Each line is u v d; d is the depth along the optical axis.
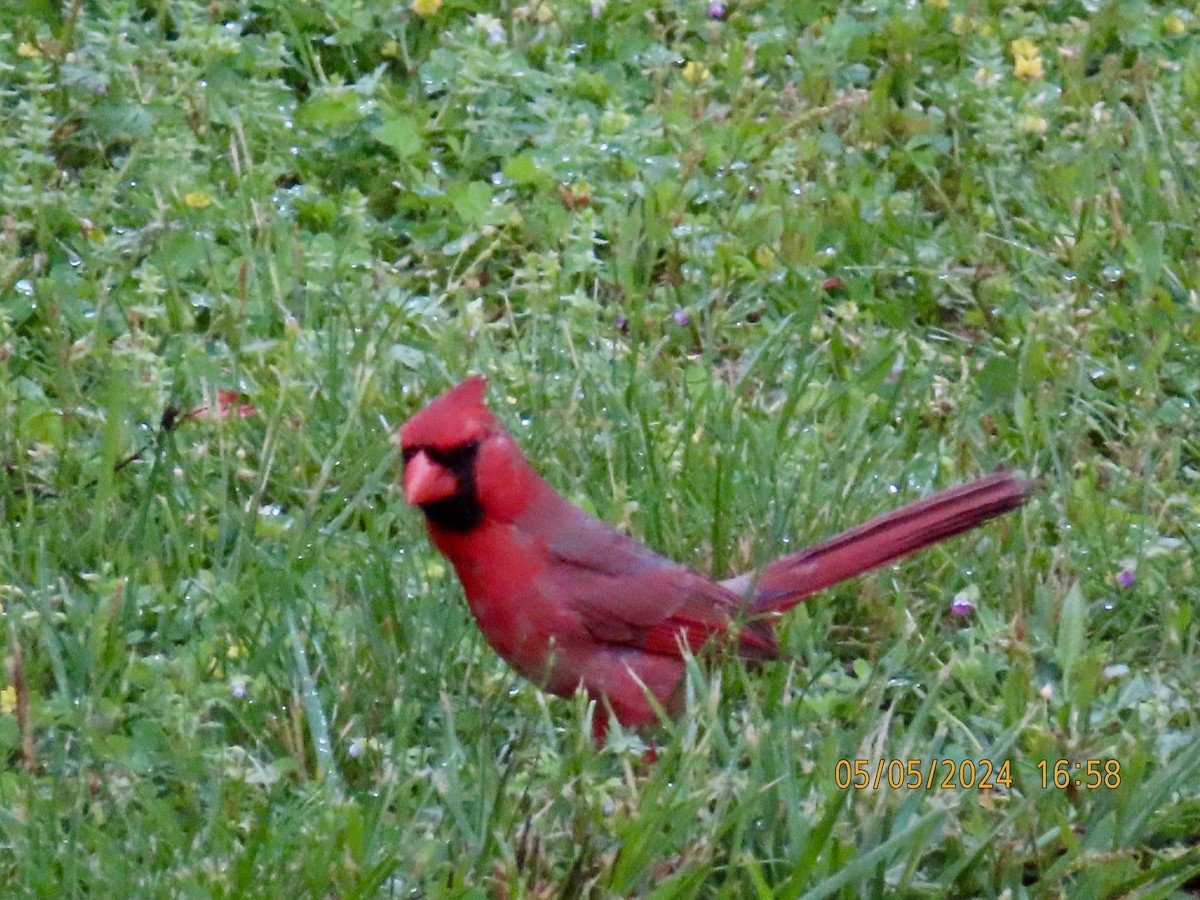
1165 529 8.27
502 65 10.43
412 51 10.98
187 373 8.47
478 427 6.49
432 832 6.20
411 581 7.51
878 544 7.14
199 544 7.52
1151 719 7.04
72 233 9.34
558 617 6.66
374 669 6.96
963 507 7.18
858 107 10.73
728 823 5.99
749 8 11.59
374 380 8.38
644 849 5.93
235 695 6.71
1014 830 6.47
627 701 6.81
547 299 9.20
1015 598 7.58
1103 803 6.62
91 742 6.36
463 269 9.63
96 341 8.54
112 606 6.91
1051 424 8.73
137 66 10.30
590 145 10.10
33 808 6.02
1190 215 10.10
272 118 10.07
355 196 9.55
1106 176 10.38
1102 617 7.78
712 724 6.34
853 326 9.38
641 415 8.23
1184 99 11.08
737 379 8.93
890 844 5.91
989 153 10.62
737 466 8.16
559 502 6.72
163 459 7.89
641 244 9.67
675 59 11.06
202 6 10.98
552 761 6.41
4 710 6.57
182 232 9.26
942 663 7.39
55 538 7.51
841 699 7.00
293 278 9.17
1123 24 11.73
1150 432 8.56
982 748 6.86
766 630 7.00
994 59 11.12
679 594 6.82
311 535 7.58
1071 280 9.72
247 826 6.08
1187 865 6.38
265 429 8.27
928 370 9.00
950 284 9.68
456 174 10.23
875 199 10.17
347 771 6.64
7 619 6.98
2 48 10.27
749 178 10.27
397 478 7.98
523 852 5.96
